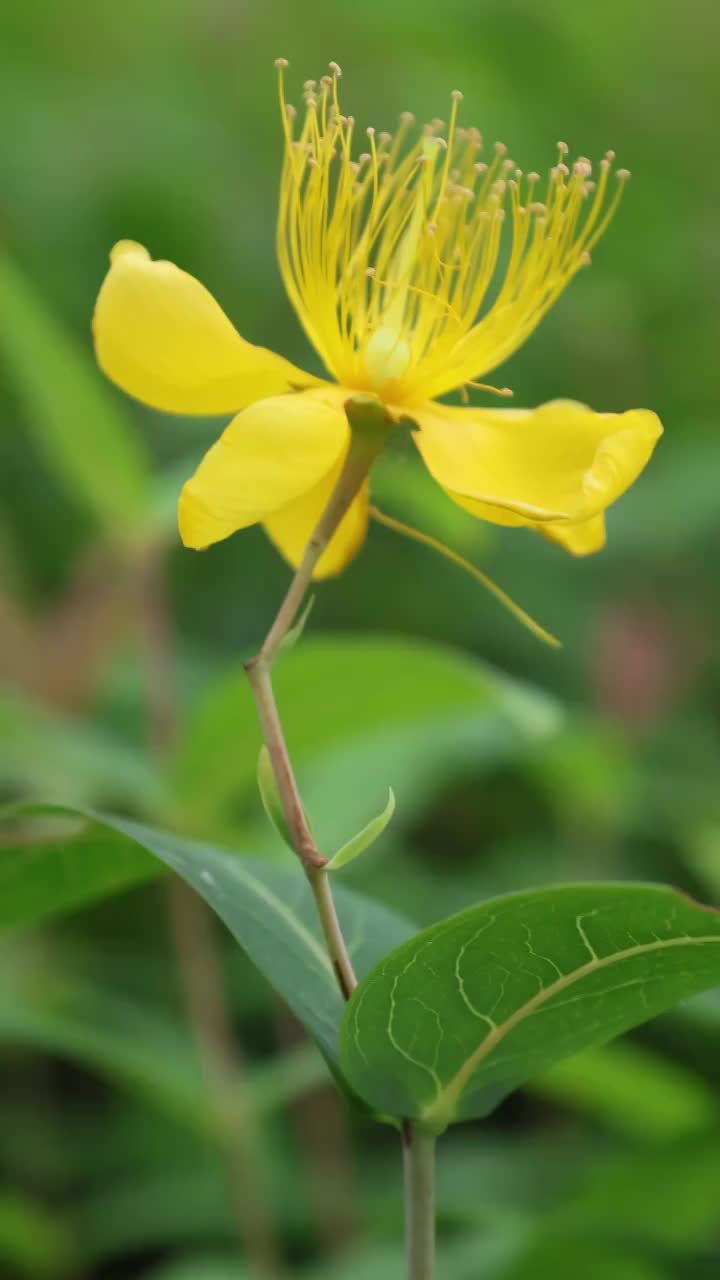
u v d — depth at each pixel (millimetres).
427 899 557
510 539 703
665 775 657
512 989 339
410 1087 346
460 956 336
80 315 733
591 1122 590
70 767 494
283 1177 546
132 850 373
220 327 345
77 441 500
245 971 593
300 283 359
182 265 748
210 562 700
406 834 684
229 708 450
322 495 361
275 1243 545
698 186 856
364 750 533
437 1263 455
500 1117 612
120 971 604
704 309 820
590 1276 448
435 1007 340
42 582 699
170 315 343
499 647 691
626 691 660
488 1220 456
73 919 629
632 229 834
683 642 696
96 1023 527
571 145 834
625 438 345
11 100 780
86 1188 576
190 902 503
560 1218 436
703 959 338
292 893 363
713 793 622
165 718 533
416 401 357
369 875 552
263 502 334
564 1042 345
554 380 781
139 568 539
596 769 589
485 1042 343
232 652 685
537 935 335
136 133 779
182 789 468
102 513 524
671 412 804
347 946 359
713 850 561
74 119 786
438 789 658
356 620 694
